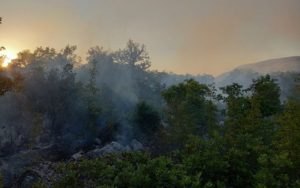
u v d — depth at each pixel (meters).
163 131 44.19
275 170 18.86
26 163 48.25
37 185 21.86
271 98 38.84
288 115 22.62
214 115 36.16
